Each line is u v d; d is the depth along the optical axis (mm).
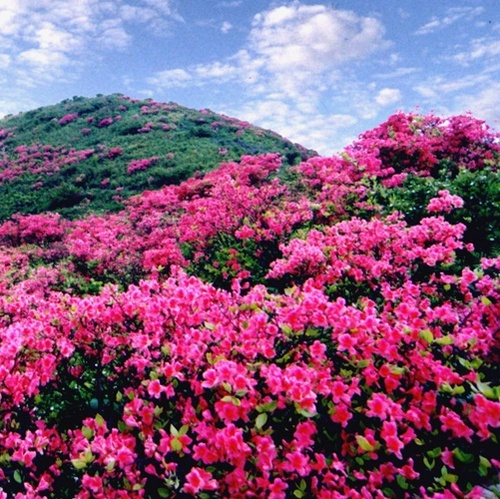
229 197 10180
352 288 5887
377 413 3293
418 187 9273
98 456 3426
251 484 3113
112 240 14953
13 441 3619
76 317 4516
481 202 8086
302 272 5973
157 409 3492
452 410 3521
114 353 4516
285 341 3883
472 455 3230
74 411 4691
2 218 29062
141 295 4578
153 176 32188
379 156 12328
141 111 51750
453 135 11953
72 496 3770
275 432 3572
